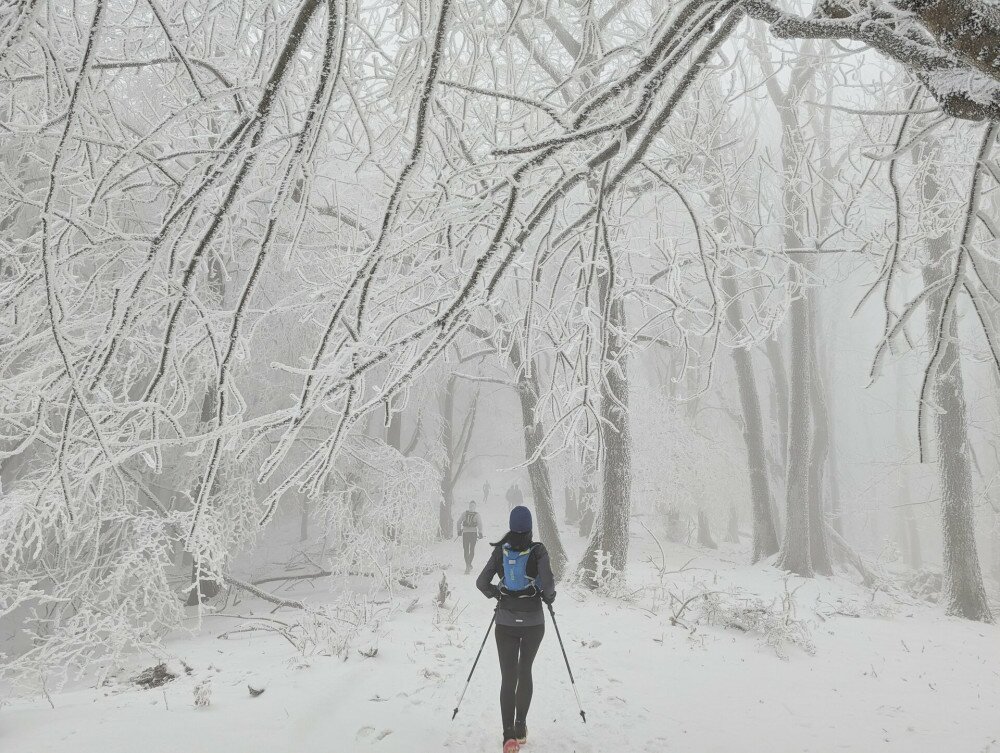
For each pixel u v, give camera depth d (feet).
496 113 11.60
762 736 14.90
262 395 38.29
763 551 49.19
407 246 10.48
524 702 13.04
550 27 23.62
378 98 11.76
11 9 6.45
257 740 12.44
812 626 28.12
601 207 8.20
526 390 38.78
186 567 35.35
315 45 12.98
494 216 11.10
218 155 8.02
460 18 11.05
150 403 7.34
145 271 7.09
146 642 19.67
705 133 19.98
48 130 9.64
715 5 6.91
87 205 7.83
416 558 39.55
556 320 12.62
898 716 17.11
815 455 49.08
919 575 47.57
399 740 13.07
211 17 12.37
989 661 24.31
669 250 15.46
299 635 22.18
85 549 27.22
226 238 12.57
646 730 14.55
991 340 7.71
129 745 11.77
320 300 13.88
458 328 8.43
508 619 13.46
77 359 9.12
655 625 24.73
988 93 5.91
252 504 33.68
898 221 8.95
